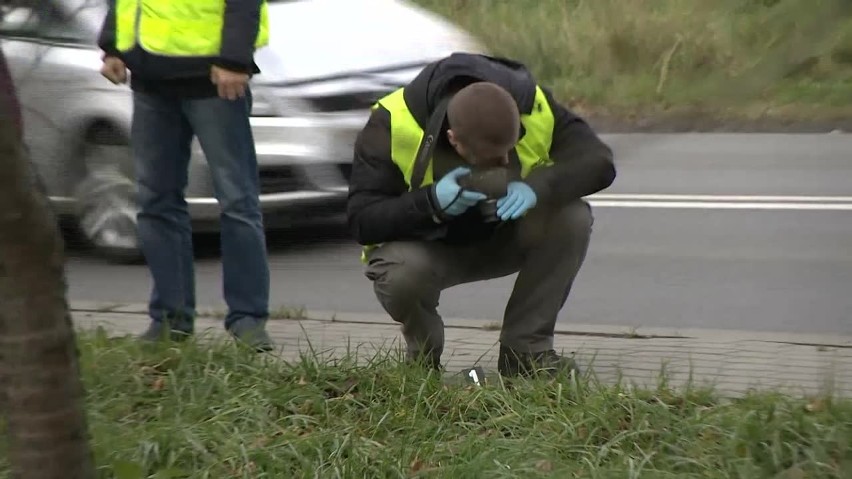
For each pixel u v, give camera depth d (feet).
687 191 109.29
